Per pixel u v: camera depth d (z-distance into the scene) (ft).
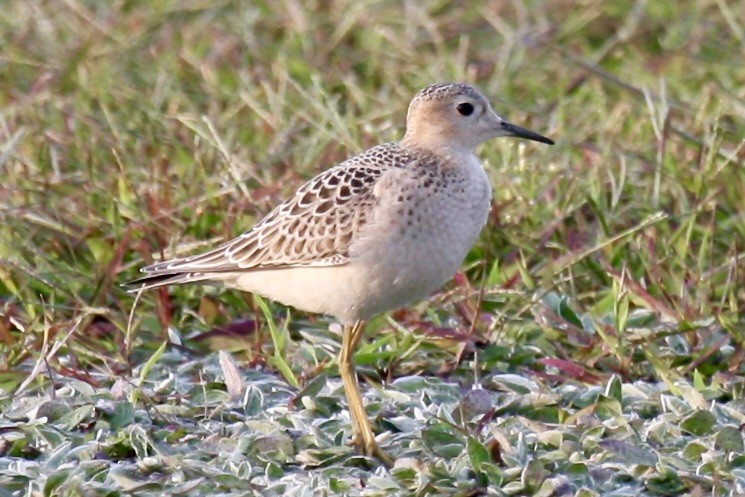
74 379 52.31
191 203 62.85
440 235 47.83
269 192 63.05
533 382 52.08
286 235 48.67
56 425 48.62
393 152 49.29
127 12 86.99
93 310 56.34
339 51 82.07
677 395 50.31
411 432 48.39
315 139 67.77
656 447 46.75
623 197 64.54
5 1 87.51
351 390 48.01
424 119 49.73
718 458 44.73
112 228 61.87
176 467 44.88
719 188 63.41
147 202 63.05
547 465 44.73
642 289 57.16
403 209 47.26
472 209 48.52
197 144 67.26
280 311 58.80
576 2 87.81
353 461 46.19
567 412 49.03
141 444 46.57
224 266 50.26
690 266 60.59
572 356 54.95
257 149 69.56
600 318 56.90
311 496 42.80
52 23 84.33
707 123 69.36
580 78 78.54
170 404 50.49
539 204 64.13
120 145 68.33
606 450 45.47
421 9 85.30
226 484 43.73
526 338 55.88
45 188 64.13
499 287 59.26
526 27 84.69
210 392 51.34
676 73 80.53
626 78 80.64
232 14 87.35
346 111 74.90
